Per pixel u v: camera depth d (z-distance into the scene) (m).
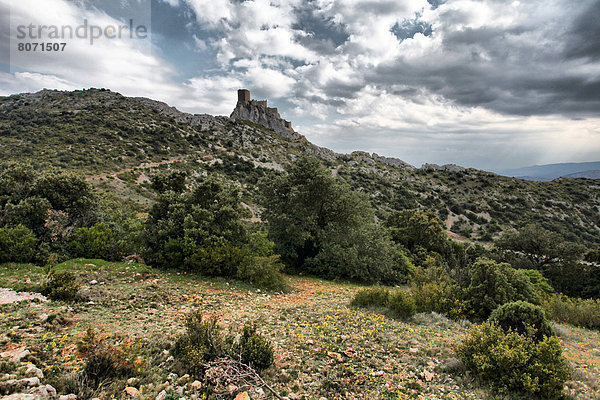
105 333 6.21
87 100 110.19
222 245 13.66
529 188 102.31
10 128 70.12
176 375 4.93
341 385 5.28
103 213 15.80
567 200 92.44
